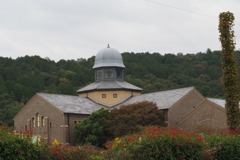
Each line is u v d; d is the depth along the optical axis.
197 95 63.91
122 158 23.19
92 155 24.36
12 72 113.38
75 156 23.12
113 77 72.38
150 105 56.31
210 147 25.88
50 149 22.02
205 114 56.31
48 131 62.62
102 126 55.78
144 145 23.05
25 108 67.75
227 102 33.22
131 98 70.75
